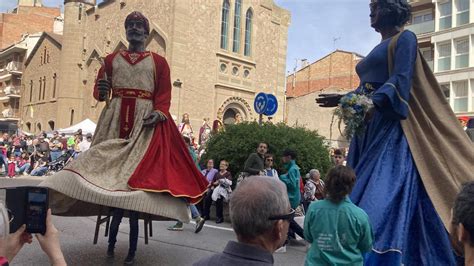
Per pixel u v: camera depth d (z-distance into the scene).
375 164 4.40
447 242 4.13
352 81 47.62
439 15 34.34
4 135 28.17
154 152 5.70
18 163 23.98
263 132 11.97
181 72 30.86
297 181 8.63
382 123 4.61
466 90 32.41
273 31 37.81
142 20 6.21
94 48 40.09
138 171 5.46
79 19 42.47
